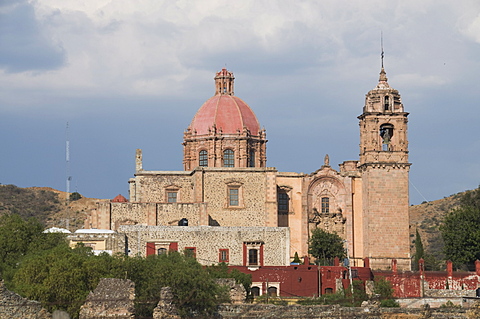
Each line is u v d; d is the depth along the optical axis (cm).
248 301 13625
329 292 17138
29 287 11225
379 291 16012
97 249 17112
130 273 11831
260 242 18138
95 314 10019
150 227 17775
